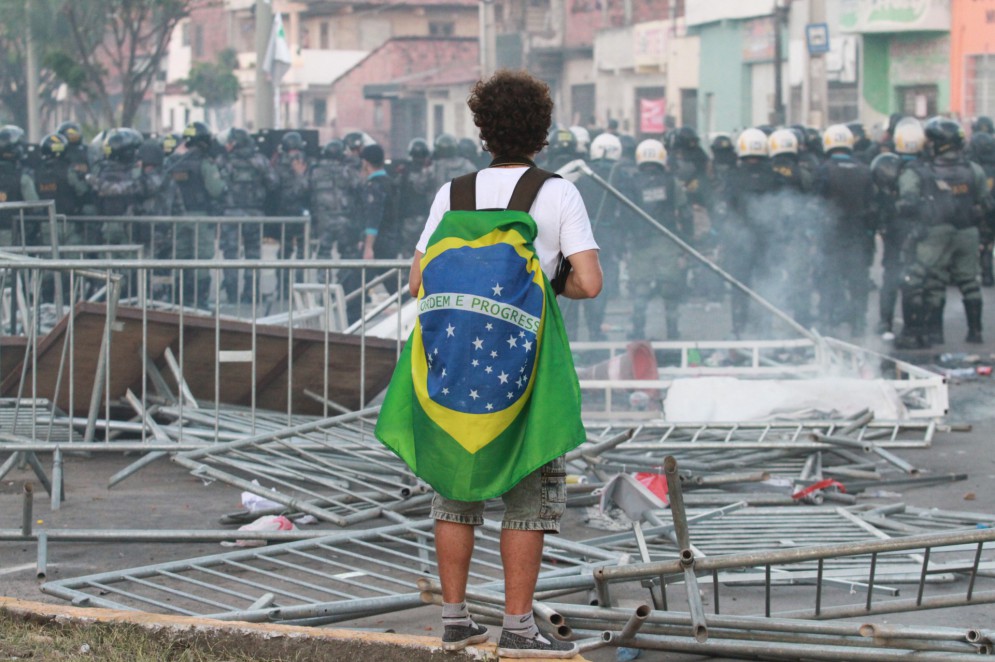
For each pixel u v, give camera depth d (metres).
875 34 59.94
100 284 25.94
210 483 13.75
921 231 23.52
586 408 16.97
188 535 10.98
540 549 7.22
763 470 13.88
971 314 24.22
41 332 19.52
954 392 19.55
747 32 67.75
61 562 10.70
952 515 11.94
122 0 62.69
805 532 11.32
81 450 13.08
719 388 15.59
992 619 9.28
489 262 6.74
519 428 6.77
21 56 69.75
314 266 13.48
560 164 28.78
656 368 17.00
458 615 7.43
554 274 7.07
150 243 28.17
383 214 28.17
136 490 13.50
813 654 7.73
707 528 11.50
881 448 14.47
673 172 25.06
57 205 27.80
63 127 28.20
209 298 29.45
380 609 8.70
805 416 15.21
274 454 13.78
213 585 9.66
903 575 10.03
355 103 105.62
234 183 29.73
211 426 14.71
